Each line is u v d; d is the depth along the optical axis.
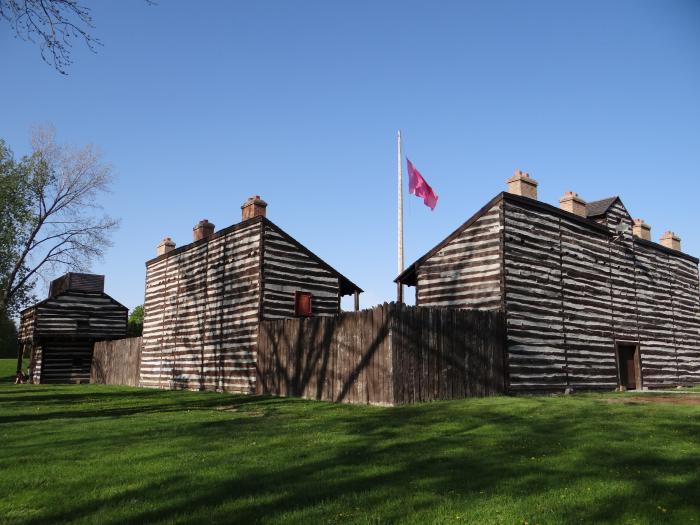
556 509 5.20
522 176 20.25
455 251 19.94
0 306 33.12
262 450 8.20
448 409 13.30
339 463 7.24
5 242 32.81
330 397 16.61
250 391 20.34
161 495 5.73
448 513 5.07
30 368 39.16
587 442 8.76
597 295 22.08
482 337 17.20
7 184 32.56
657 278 26.20
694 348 28.08
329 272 23.08
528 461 7.34
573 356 20.23
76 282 39.62
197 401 17.56
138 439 9.30
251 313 21.00
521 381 18.06
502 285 18.28
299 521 4.87
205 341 23.59
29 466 7.12
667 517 5.01
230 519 4.93
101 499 5.59
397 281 21.58
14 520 4.97
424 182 25.11
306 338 18.00
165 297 27.42
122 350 32.22
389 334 14.88
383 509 5.20
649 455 7.73
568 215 21.27
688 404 14.51
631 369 23.58
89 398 19.50
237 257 22.41
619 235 23.73
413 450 8.16
